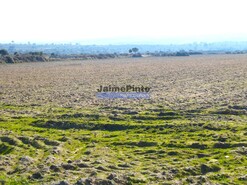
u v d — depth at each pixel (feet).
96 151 98.78
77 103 174.70
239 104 151.94
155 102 170.30
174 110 147.33
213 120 128.47
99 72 376.68
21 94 215.92
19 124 133.18
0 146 103.91
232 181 75.77
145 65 491.72
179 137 109.60
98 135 116.78
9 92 227.81
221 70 353.51
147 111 148.25
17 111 157.17
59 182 74.49
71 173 81.25
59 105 170.40
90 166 85.97
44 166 85.40
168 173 80.43
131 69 411.13
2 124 132.87
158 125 123.24
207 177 77.61
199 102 164.76
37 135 115.34
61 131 123.85
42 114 148.66
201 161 88.38
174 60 638.12
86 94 206.08
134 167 86.28
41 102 181.78
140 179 77.05
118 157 93.71
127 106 160.97
